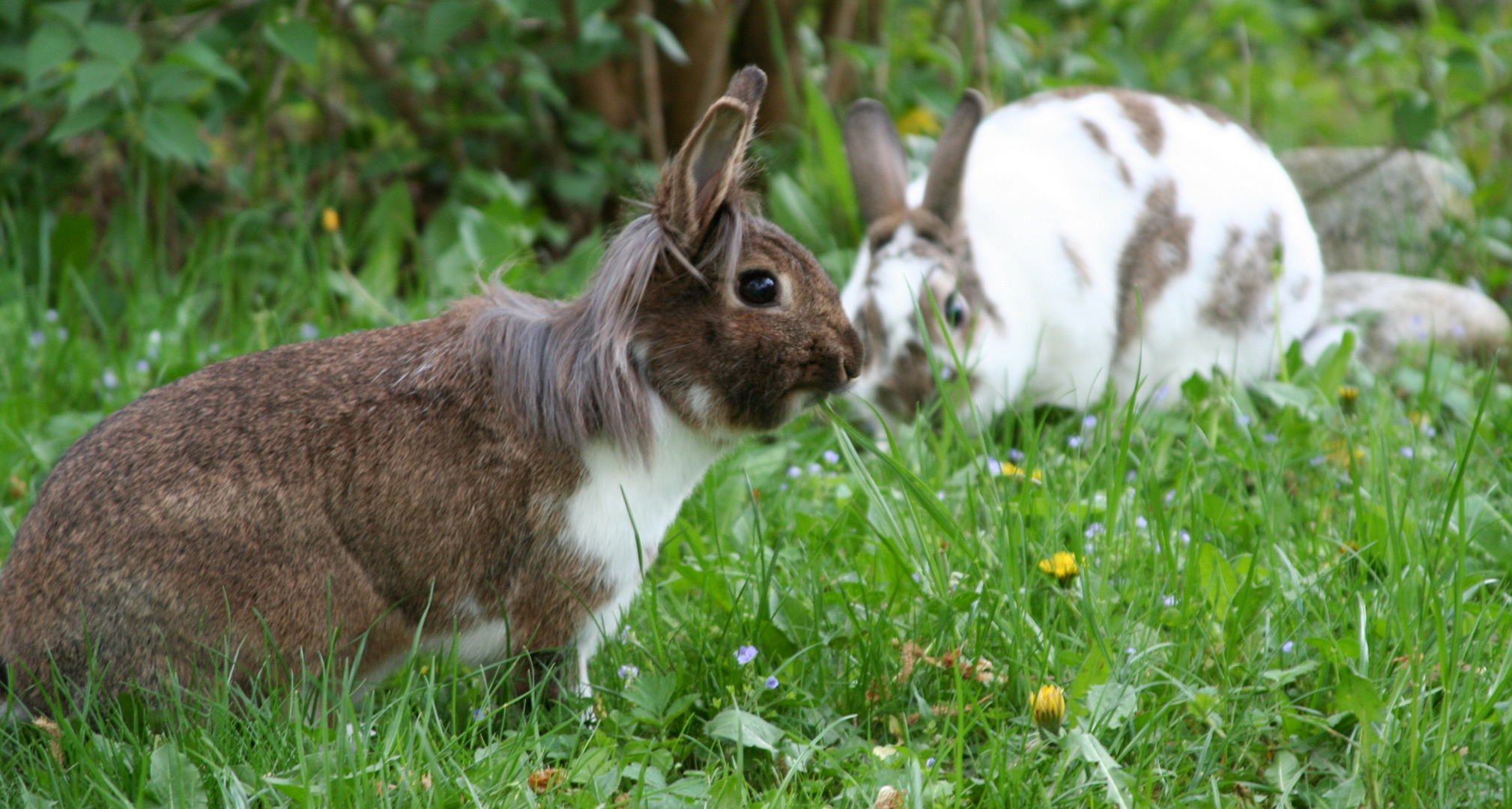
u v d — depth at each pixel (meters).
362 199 8.27
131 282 7.07
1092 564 4.58
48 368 6.10
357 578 3.87
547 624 4.06
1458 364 6.79
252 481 3.76
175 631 3.71
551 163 8.26
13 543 3.93
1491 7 11.83
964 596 4.23
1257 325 6.94
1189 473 5.04
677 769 3.94
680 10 8.21
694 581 4.48
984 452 4.96
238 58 7.77
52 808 3.44
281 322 6.80
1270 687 3.96
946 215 6.17
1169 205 6.67
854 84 8.94
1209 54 10.56
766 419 4.05
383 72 8.01
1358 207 8.46
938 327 5.86
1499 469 5.22
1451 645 3.93
